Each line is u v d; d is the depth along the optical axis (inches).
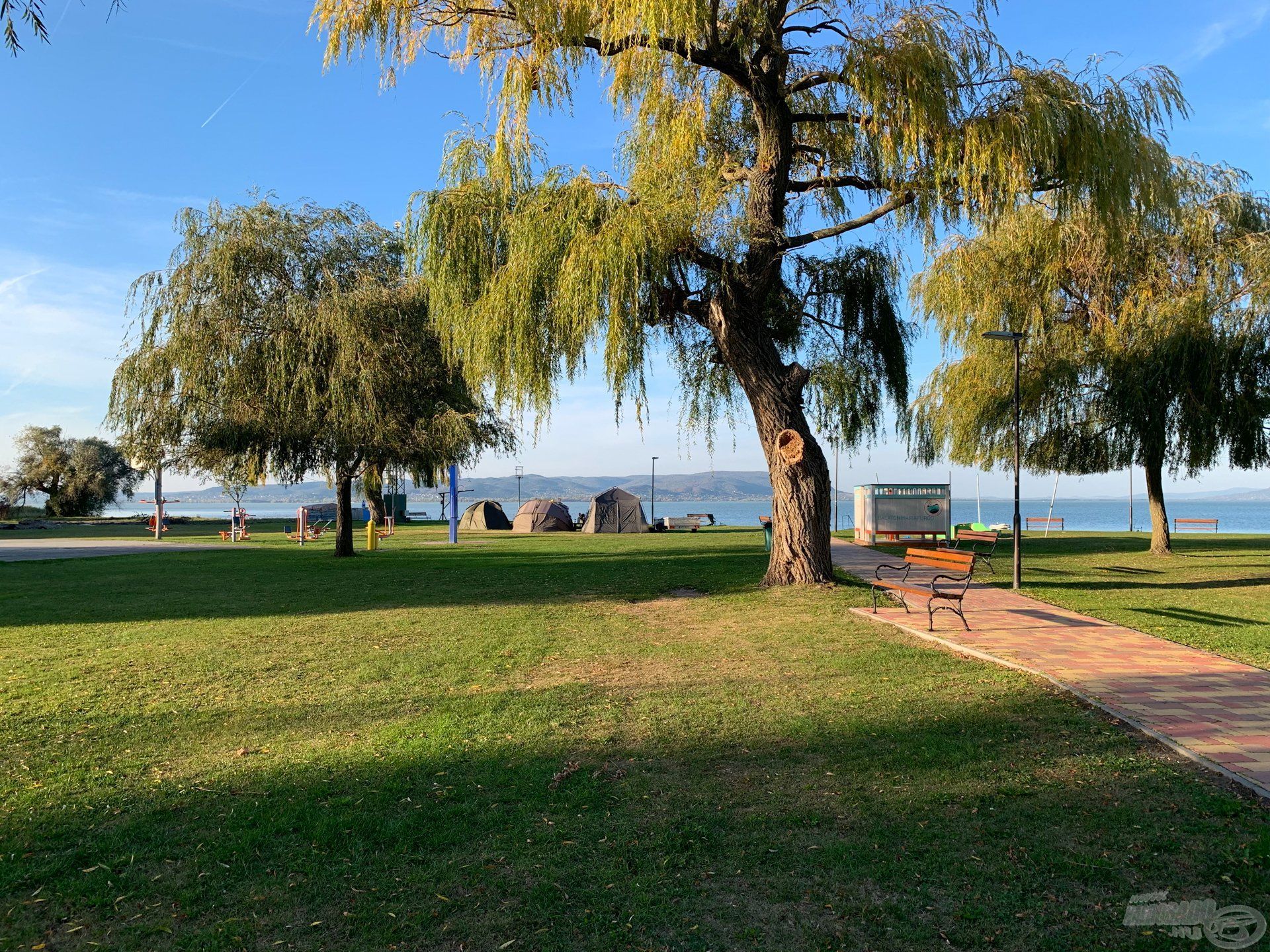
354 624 413.7
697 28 422.6
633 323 470.3
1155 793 174.9
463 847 151.9
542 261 459.5
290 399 733.9
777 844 152.1
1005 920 126.3
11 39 155.7
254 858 147.9
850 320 587.8
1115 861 143.9
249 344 757.9
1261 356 709.9
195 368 738.2
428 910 129.9
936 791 176.9
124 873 142.9
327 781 185.5
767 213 492.7
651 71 487.8
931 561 404.8
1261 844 145.5
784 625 394.9
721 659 318.0
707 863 145.1
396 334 770.8
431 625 409.1
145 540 1317.7
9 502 2453.2
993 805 168.9
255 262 758.5
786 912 129.6
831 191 558.9
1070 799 171.6
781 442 509.4
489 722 232.8
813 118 492.7
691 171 486.3
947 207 478.6
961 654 324.2
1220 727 218.8
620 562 770.2
